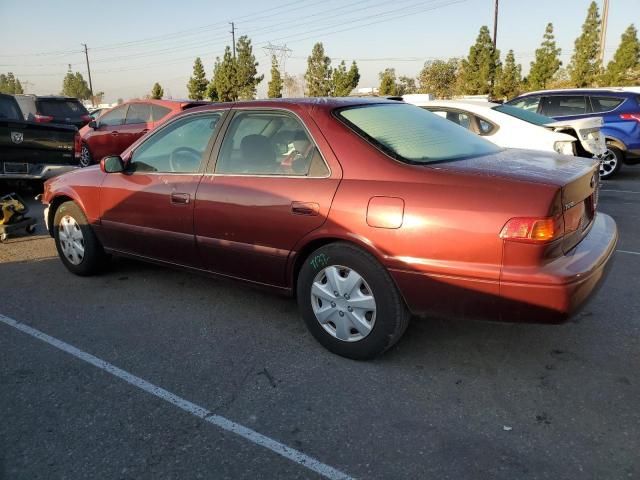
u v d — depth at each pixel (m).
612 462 2.46
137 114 10.80
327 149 3.40
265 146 3.70
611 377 3.19
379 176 3.18
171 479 2.42
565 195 2.86
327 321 3.47
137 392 3.13
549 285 2.75
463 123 7.74
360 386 3.15
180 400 3.04
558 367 3.32
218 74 49.12
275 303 4.44
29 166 8.07
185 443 2.67
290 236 3.48
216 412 2.93
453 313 3.03
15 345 3.75
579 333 3.76
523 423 2.76
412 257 3.02
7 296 4.70
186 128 4.23
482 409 2.89
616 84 37.16
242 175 3.77
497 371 3.28
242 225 3.71
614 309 4.15
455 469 2.44
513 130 7.36
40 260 5.80
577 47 39.41
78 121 15.43
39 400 3.06
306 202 3.37
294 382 3.21
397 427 2.76
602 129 10.37
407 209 3.02
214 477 2.43
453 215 2.90
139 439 2.71
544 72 39.47
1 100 9.30
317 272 3.44
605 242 3.29
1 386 3.21
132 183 4.46
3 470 2.50
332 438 2.68
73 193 4.95
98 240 4.96
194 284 4.92
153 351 3.64
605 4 36.09
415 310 3.13
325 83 44.91
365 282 3.23
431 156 3.36
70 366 3.45
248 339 3.79
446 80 48.84
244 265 3.82
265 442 2.67
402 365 3.38
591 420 2.77
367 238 3.13
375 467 2.47
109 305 4.45
